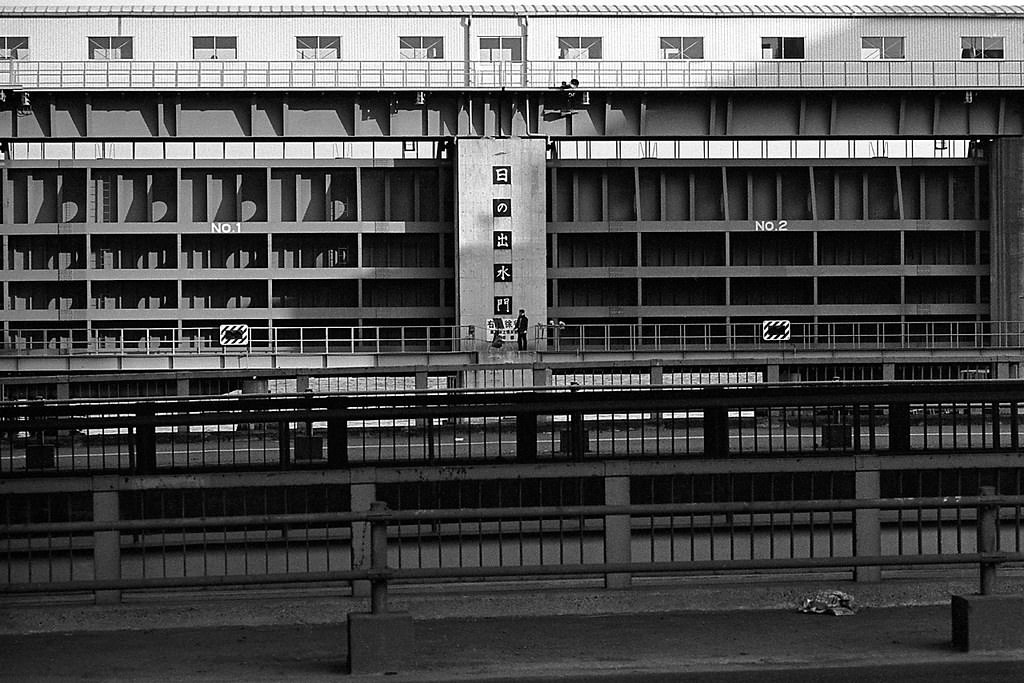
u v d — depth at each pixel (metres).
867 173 66.31
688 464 13.88
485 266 60.94
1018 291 62.38
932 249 67.50
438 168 64.88
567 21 61.56
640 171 66.19
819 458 14.09
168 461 18.95
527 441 17.97
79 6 60.44
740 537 15.18
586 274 64.06
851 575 14.52
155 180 65.75
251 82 60.50
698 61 61.50
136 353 56.94
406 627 10.99
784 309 64.12
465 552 14.94
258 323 66.19
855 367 58.88
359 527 13.86
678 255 67.62
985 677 10.67
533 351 59.50
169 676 11.00
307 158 66.38
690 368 57.47
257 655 11.81
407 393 21.11
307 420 16.41
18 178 64.75
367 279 64.75
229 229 63.16
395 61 61.03
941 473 15.42
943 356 58.22
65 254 65.75
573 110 61.03
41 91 58.25
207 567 14.66
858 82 61.78
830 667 10.93
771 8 61.88
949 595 13.91
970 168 65.69
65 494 13.99
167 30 60.62
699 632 12.48
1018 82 62.00
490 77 61.25
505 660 11.32
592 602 13.60
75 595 13.85
